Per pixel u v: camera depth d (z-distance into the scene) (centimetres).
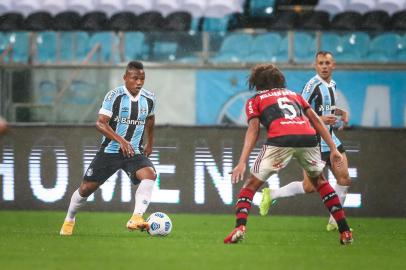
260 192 4712
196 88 5338
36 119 5212
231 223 4134
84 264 2356
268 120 2877
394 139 4647
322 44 5559
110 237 3272
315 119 2895
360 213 4666
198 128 4684
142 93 3375
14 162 4750
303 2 6750
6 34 5609
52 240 3122
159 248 2819
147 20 6444
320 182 2991
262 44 5512
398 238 3469
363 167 4656
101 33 5544
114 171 3344
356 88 5372
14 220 4231
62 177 4725
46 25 6488
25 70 5219
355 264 2442
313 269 2297
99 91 5253
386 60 5547
